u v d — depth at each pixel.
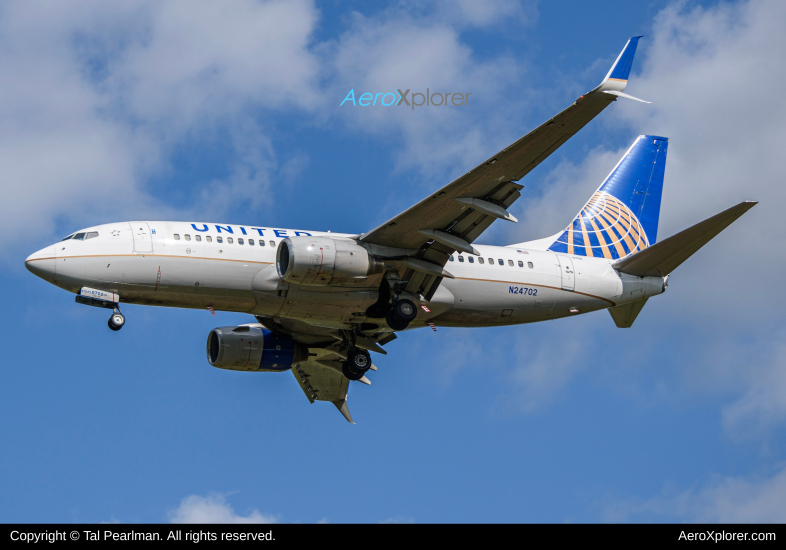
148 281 75.12
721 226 84.44
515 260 88.12
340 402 104.94
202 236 77.12
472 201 73.94
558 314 91.19
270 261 78.06
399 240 79.06
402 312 80.88
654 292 94.00
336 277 76.44
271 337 93.44
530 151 69.56
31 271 74.06
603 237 100.50
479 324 88.75
